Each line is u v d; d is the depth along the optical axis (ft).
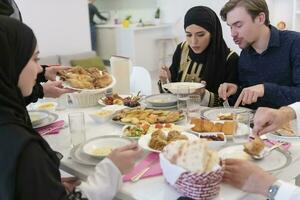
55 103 6.50
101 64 16.92
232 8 6.23
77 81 5.92
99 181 3.37
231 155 3.85
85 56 16.97
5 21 3.08
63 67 6.25
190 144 3.13
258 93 5.60
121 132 4.82
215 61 7.27
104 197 3.34
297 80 6.07
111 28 22.90
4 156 2.65
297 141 4.34
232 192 3.16
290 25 16.89
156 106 6.05
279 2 16.97
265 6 6.16
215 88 7.31
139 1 25.93
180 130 4.56
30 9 15.39
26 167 2.64
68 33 16.98
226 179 3.30
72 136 4.58
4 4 5.66
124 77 7.27
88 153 4.00
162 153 3.33
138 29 21.49
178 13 22.91
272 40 6.23
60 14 16.51
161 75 7.79
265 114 4.14
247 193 3.18
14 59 3.04
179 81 7.86
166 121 5.09
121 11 27.50
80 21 17.38
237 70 7.09
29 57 3.19
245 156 3.81
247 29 6.17
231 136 4.42
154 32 22.53
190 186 2.98
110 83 6.29
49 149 3.05
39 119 5.32
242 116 5.20
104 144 4.31
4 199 2.65
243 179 3.20
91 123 5.44
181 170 2.98
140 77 8.66
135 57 21.77
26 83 3.22
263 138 4.39
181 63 7.93
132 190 3.29
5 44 2.94
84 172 3.74
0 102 2.86
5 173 2.61
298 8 16.33
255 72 6.61
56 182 2.81
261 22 6.15
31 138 2.76
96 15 25.05
